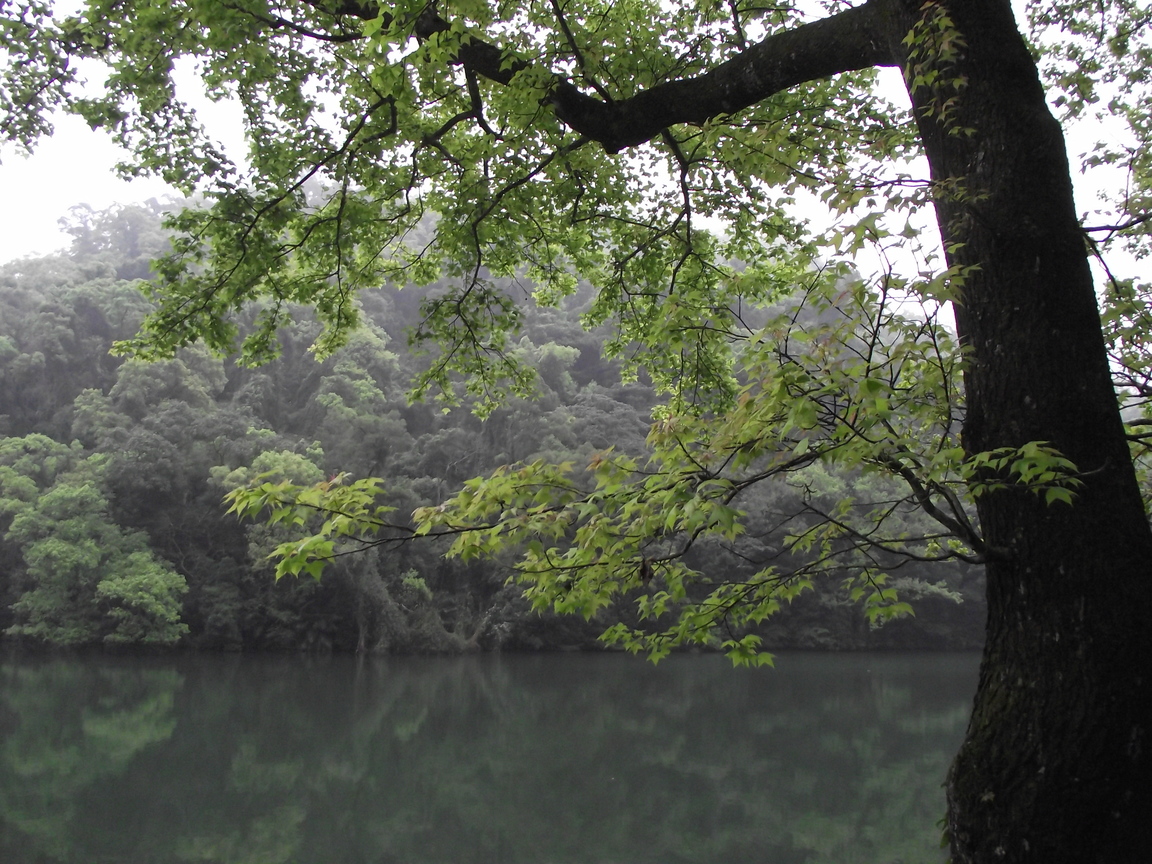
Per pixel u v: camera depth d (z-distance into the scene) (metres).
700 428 2.89
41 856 11.05
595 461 2.97
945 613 41.12
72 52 5.76
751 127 3.93
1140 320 3.63
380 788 14.84
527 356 49.44
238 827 12.60
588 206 7.08
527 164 6.45
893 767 15.88
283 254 6.51
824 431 2.56
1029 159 2.57
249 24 4.82
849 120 5.80
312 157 6.14
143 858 11.19
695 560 32.41
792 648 40.19
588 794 14.36
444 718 21.27
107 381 47.09
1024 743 2.28
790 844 11.66
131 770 15.51
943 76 2.69
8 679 26.98
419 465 43.16
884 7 3.00
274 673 30.05
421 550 39.22
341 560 36.06
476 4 3.78
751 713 22.16
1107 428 2.44
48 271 58.62
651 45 5.69
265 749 17.45
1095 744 2.20
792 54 3.46
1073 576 2.31
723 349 6.23
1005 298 2.53
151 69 5.47
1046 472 2.16
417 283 7.99
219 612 35.62
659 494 2.77
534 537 2.86
